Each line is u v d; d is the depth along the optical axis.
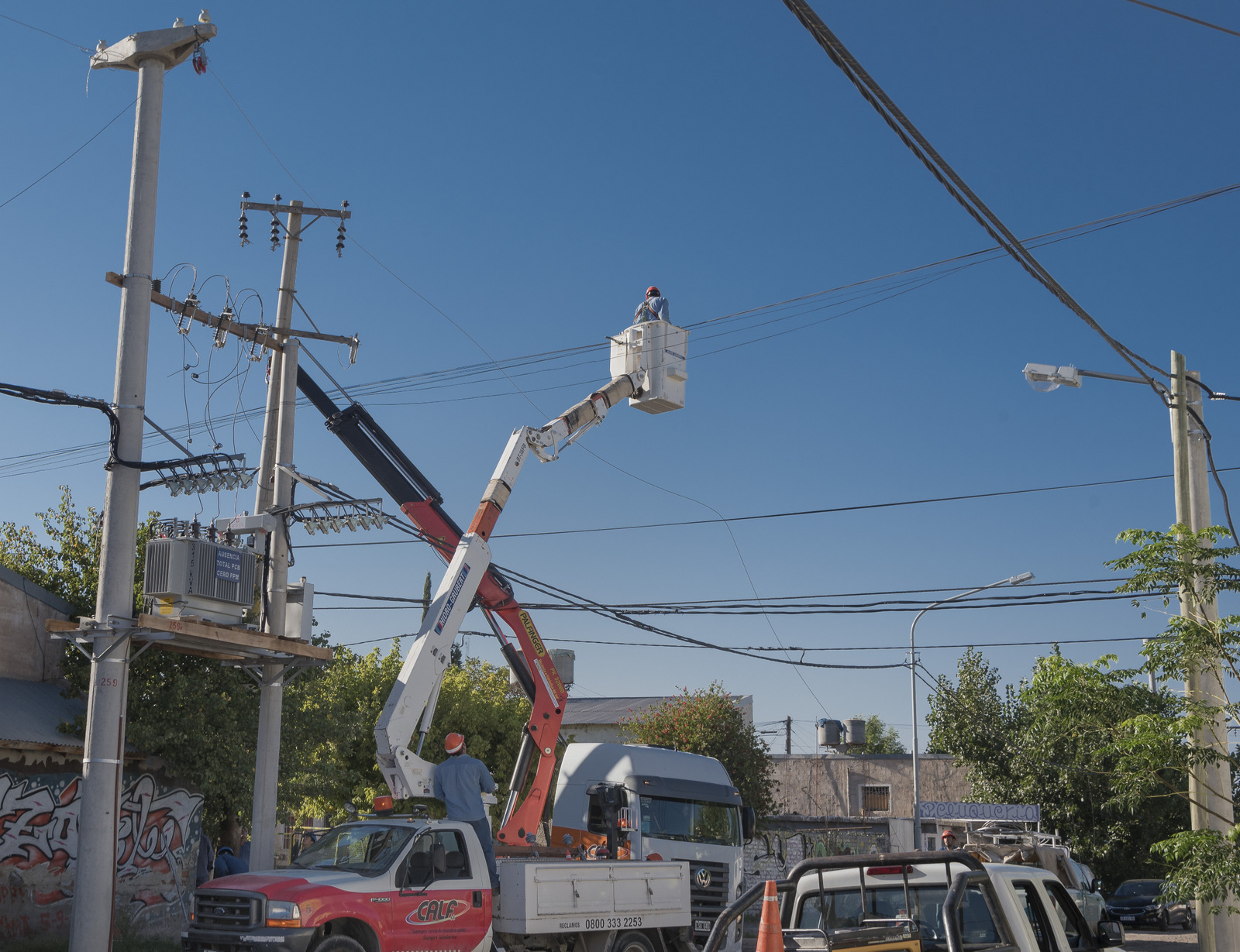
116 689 12.14
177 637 12.84
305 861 12.30
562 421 16.20
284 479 15.91
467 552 14.77
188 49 13.15
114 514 12.42
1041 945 7.49
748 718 45.78
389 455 16.30
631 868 13.95
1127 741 11.89
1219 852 11.05
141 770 16.80
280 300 16.64
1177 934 31.81
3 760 14.77
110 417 12.48
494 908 12.74
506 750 30.95
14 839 14.99
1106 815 36.56
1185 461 14.13
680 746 34.12
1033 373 14.43
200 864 17.84
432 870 11.96
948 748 41.06
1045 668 13.25
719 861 19.20
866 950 6.39
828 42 7.97
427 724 13.86
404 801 13.50
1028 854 20.44
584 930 13.18
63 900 15.60
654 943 14.38
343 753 26.75
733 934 14.55
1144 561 12.19
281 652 14.35
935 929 7.37
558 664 45.03
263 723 15.09
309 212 16.95
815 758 50.81
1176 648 11.99
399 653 28.92
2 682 16.16
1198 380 14.16
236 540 15.28
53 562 18.47
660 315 17.38
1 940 14.60
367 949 11.15
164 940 16.47
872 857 7.33
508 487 15.54
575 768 19.17
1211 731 12.32
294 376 16.27
